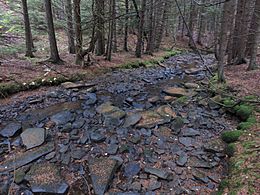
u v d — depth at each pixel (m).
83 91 10.08
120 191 4.67
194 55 22.72
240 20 14.48
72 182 4.88
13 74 10.09
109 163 5.34
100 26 12.62
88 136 6.58
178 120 7.56
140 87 11.16
